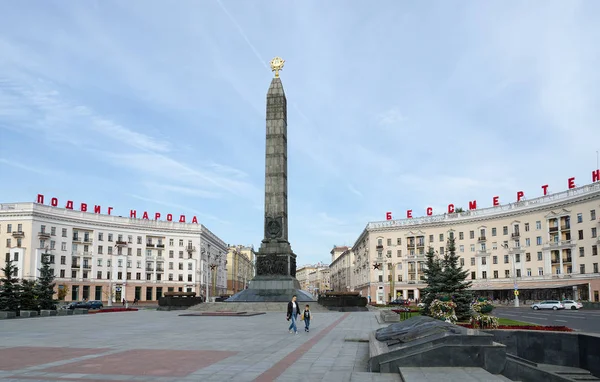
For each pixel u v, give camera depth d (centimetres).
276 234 5322
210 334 2291
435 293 3120
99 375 1198
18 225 8456
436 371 1153
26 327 2809
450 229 9819
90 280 9419
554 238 8038
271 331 2458
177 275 10938
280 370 1284
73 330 2562
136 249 10344
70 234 9162
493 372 1205
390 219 10912
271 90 5634
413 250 10281
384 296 10450
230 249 16200
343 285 16450
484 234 9269
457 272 3097
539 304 6384
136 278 10269
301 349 1719
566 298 7594
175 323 3106
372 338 1582
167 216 11350
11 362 1397
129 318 3769
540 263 8262
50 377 1170
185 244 11119
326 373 1242
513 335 1708
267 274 5241
